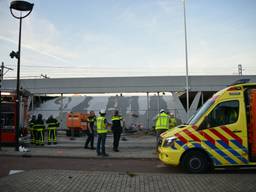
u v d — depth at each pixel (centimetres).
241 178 828
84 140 2411
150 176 859
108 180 807
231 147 964
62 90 3850
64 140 2433
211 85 3731
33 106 3831
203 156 977
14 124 1811
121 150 1666
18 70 1583
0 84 1664
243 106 980
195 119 1030
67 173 895
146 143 2108
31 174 878
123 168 1117
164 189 719
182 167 995
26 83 3859
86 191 709
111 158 1362
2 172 1016
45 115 3728
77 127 2950
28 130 2061
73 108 3838
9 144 1812
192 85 3734
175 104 3700
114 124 1588
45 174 877
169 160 976
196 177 848
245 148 962
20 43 1595
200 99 3812
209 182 780
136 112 3731
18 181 800
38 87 3859
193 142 970
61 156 1395
